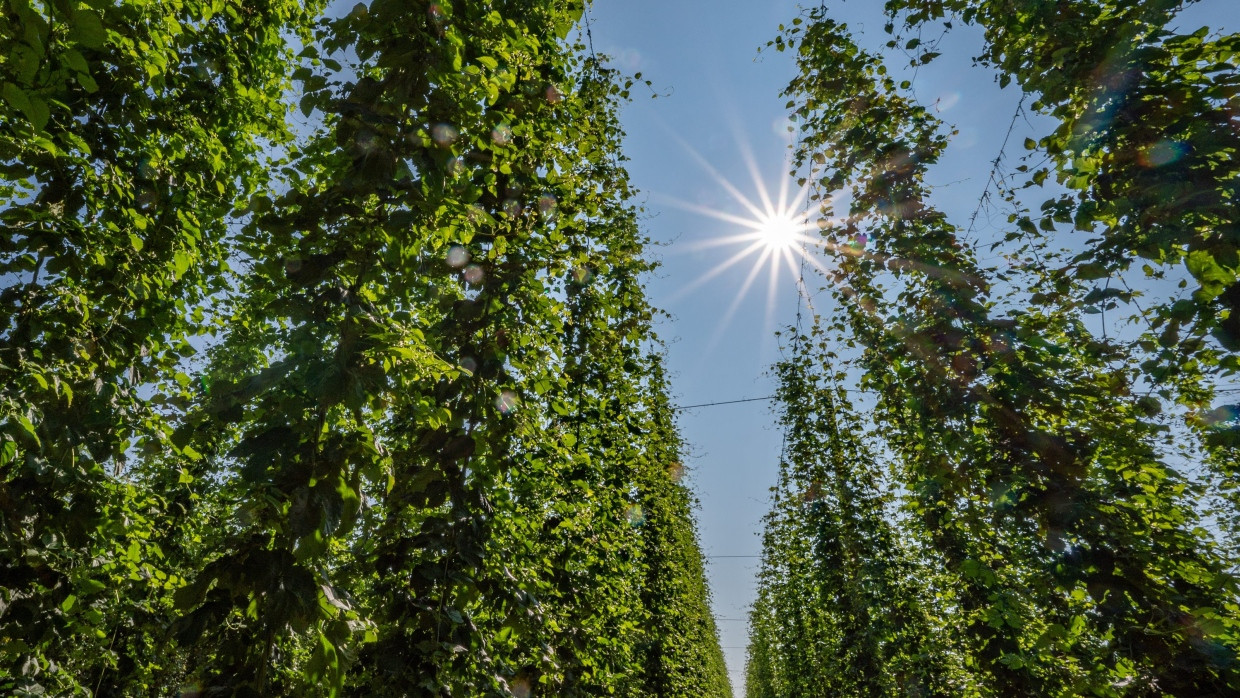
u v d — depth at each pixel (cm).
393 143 214
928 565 600
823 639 930
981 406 337
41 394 282
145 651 393
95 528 316
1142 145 234
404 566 253
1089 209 252
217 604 176
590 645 421
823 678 970
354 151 216
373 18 218
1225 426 256
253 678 172
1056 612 345
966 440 339
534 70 324
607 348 502
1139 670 252
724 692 2828
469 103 236
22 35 141
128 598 397
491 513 276
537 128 332
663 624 852
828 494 830
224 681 171
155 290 368
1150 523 290
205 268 416
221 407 196
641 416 562
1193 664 238
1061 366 323
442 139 222
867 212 402
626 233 552
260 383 197
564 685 314
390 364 196
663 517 884
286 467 185
